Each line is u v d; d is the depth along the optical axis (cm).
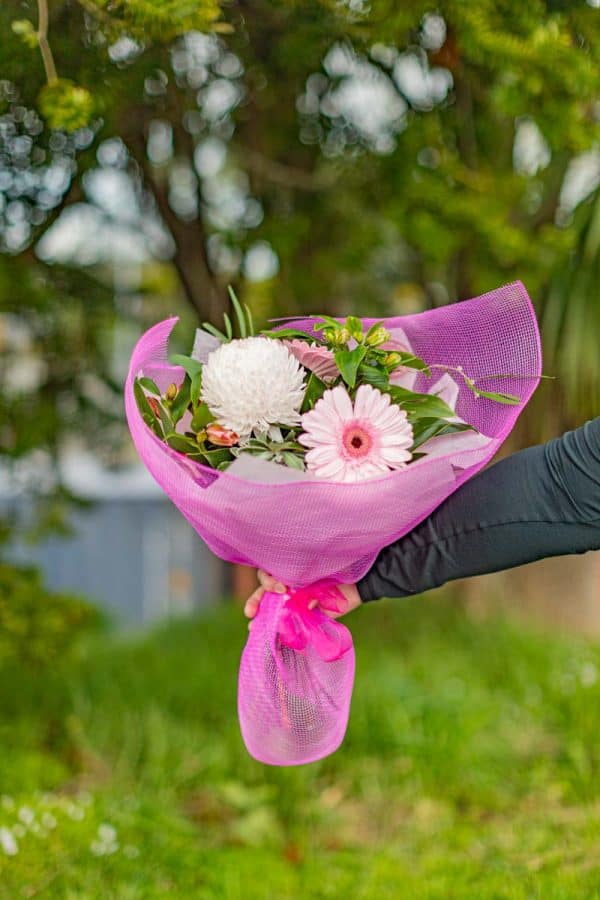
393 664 463
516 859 296
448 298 537
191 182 491
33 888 262
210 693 449
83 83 279
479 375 185
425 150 414
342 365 159
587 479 162
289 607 177
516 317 180
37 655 383
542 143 411
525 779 360
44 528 469
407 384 179
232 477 148
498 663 479
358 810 349
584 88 271
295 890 285
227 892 276
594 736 375
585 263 379
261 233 459
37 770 363
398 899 271
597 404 404
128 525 1021
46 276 408
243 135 459
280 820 341
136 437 162
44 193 350
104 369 480
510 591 591
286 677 179
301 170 478
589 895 261
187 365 168
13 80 280
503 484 170
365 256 507
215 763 369
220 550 180
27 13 260
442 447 169
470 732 373
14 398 437
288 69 382
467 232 389
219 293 510
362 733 382
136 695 444
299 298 525
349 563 171
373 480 150
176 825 319
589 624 567
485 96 380
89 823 300
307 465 158
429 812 343
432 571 175
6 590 395
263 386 156
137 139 408
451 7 258
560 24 267
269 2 305
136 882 274
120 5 225
